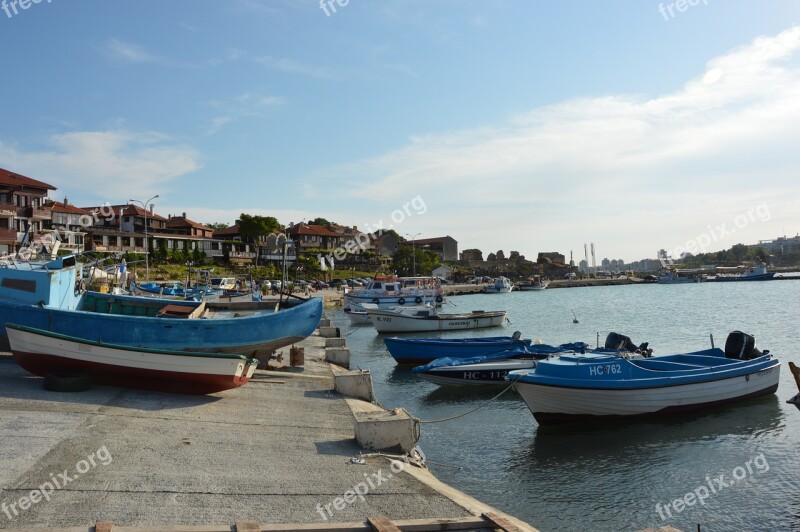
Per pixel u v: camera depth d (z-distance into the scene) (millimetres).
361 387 17859
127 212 87312
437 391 23719
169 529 7121
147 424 12328
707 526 11414
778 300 86625
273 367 22203
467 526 7945
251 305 26344
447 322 48844
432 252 149250
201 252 92938
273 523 7879
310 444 12234
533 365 23469
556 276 193375
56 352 14930
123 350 14969
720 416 18812
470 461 15102
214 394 16125
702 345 38844
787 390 22359
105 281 33250
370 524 7715
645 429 17688
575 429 17828
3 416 11688
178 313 21109
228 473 9930
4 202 60219
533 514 11922
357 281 90688
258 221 104000
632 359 20641
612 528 11320
